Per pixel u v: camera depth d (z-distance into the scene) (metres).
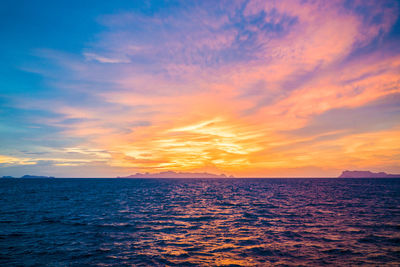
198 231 19.28
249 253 13.75
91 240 16.56
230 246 15.14
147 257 13.16
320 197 49.03
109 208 33.28
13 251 14.05
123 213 28.70
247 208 33.03
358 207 32.72
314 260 12.59
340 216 25.69
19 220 23.33
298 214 27.31
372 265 11.85
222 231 19.25
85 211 30.08
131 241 16.36
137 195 58.88
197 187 106.19
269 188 91.12
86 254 13.65
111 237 17.39
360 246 14.91
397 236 17.14
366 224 21.42
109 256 13.32
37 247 14.88
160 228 20.44
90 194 60.53
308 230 19.30
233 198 49.38
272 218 24.89
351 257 12.99
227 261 12.52
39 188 87.75
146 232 18.97
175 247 14.99
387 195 52.59
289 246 15.03
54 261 12.55
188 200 45.78
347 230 19.14
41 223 22.09
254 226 21.05
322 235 17.62
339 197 48.44
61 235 17.84
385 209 30.56
